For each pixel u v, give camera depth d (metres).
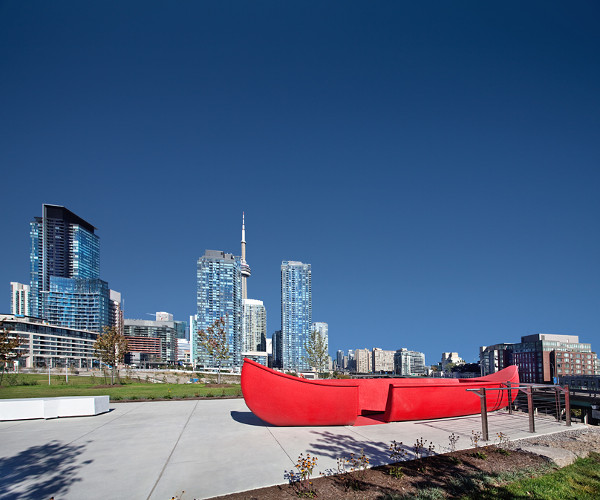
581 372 128.38
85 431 11.46
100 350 37.81
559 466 8.19
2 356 31.39
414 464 7.98
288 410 11.33
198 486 6.87
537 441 10.20
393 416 12.35
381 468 7.71
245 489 6.70
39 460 8.48
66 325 192.88
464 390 13.78
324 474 7.38
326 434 10.80
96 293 198.50
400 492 6.54
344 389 11.57
